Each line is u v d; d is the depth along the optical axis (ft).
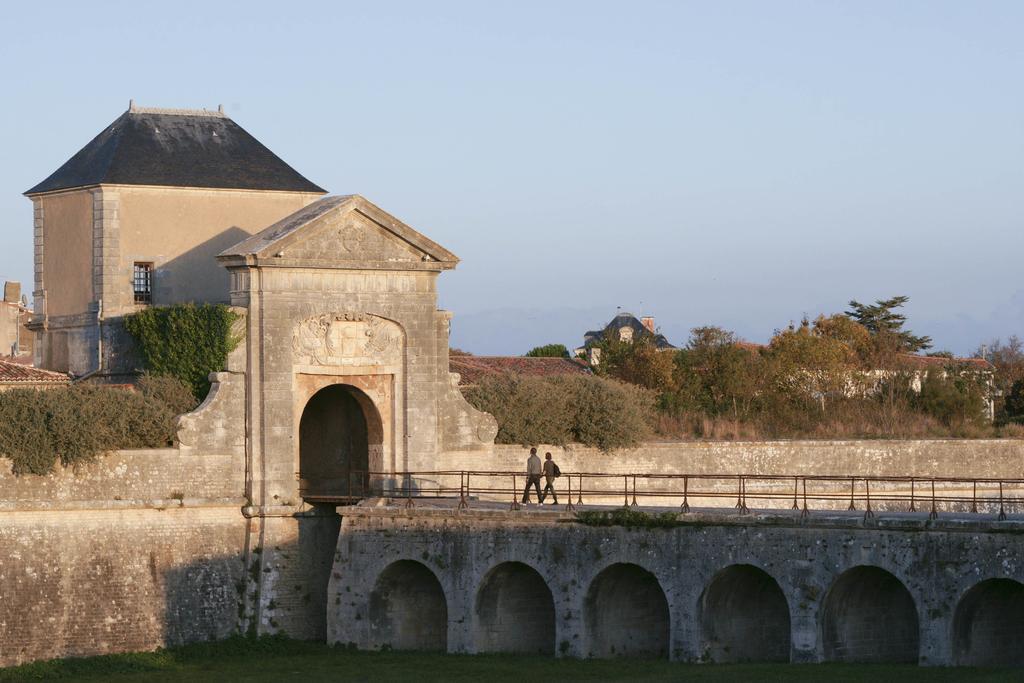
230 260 206.69
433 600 202.18
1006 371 371.97
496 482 220.64
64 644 189.26
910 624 170.60
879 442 255.09
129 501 195.00
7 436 186.39
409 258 214.48
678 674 161.38
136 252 221.87
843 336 388.98
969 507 254.88
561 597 180.96
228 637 202.18
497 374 258.16
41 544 188.75
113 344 219.41
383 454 214.28
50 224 229.86
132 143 226.17
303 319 208.03
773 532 165.48
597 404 230.48
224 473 203.51
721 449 242.17
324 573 209.26
